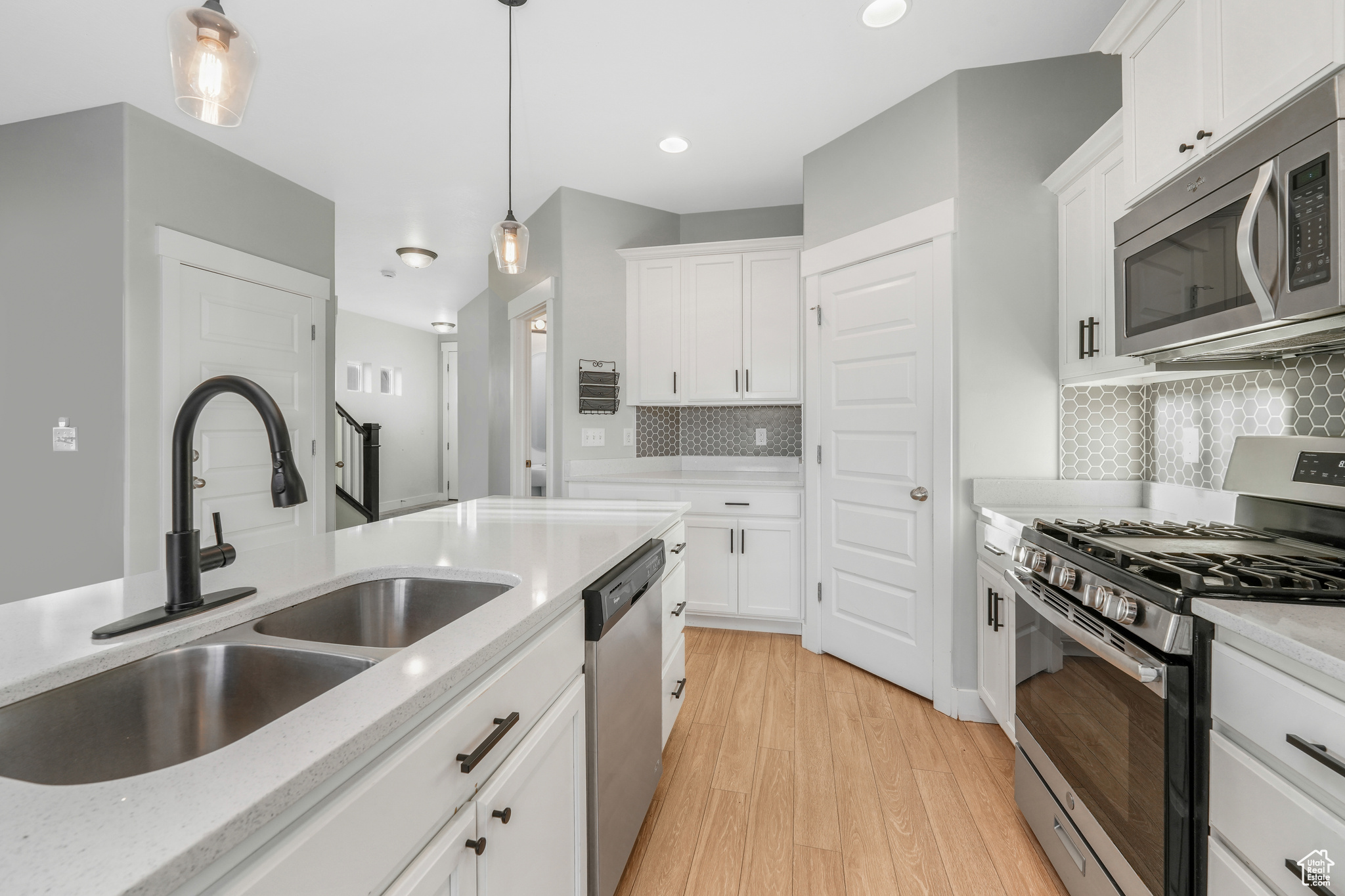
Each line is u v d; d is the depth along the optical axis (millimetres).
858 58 2271
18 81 2359
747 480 3303
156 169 2629
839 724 2258
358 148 3000
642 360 3660
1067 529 1566
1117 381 1928
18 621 921
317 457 3494
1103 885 1244
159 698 856
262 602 1029
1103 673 1251
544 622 1062
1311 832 777
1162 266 1445
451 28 2117
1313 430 1495
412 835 675
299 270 3381
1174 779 1021
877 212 2633
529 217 3988
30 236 2611
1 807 469
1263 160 1143
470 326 6613
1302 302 1046
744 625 3334
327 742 559
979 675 2227
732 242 3428
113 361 2514
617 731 1376
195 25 1081
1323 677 786
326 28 2113
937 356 2354
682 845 1607
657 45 2215
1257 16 1166
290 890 514
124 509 2506
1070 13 2012
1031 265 2234
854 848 1596
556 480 3518
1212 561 1180
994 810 1750
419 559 1361
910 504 2482
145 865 404
